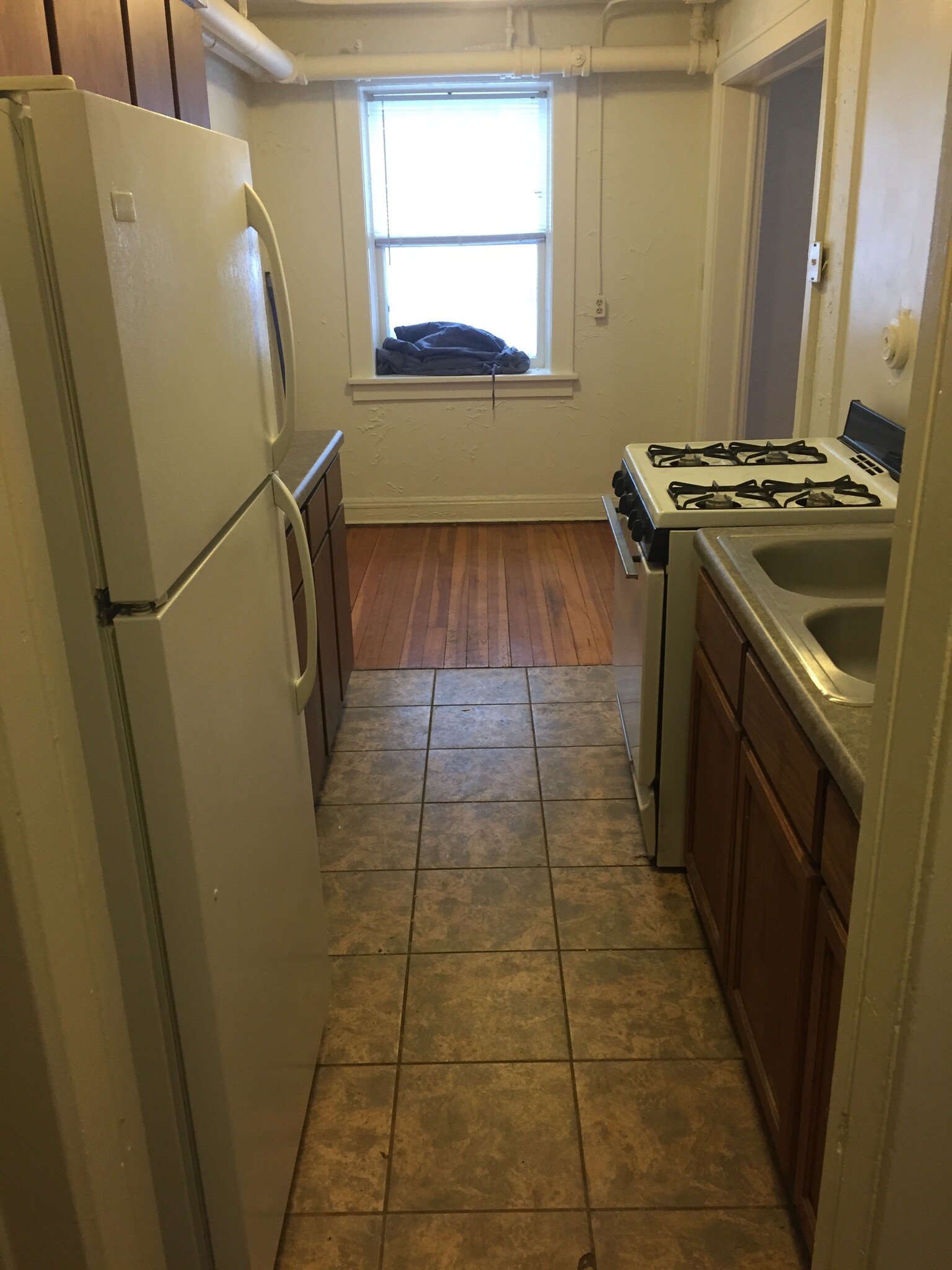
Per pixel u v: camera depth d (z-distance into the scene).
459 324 5.05
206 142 1.19
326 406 5.04
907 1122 0.89
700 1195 1.60
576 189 4.64
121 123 0.92
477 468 5.16
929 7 2.08
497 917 2.28
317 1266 1.50
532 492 5.20
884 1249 0.94
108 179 0.88
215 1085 1.18
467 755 3.00
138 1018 1.13
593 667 3.57
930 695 0.78
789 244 4.64
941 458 0.75
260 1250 1.34
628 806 2.71
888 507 2.11
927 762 0.79
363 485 5.21
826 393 2.79
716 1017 1.96
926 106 2.11
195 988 1.13
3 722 0.83
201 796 1.11
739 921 1.79
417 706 3.31
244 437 1.34
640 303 4.84
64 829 0.95
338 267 4.79
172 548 1.04
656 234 4.71
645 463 2.59
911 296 2.22
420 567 4.63
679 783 2.34
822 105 2.67
